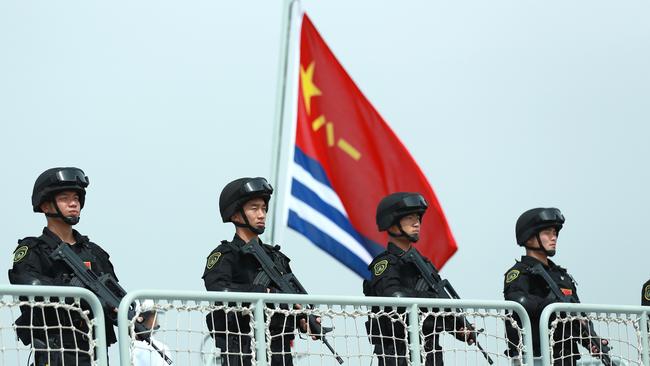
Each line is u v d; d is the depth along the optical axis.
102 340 19.11
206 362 20.72
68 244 21.28
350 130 36.56
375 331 22.66
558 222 26.03
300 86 36.62
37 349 18.66
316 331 21.28
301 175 36.12
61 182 21.28
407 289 23.48
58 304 18.81
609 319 25.14
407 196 24.25
